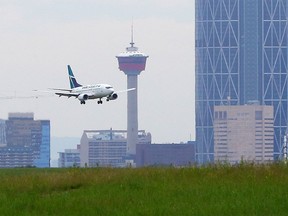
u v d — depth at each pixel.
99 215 116.69
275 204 119.62
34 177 147.12
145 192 129.25
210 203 121.38
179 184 134.12
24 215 117.19
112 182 139.25
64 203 123.06
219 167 148.00
